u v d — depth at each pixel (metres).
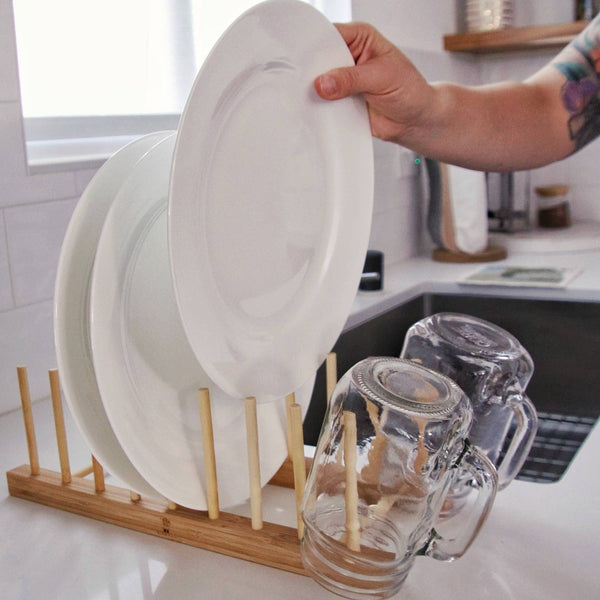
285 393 0.75
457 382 0.71
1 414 1.06
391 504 0.58
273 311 0.72
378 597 0.58
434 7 2.03
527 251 1.99
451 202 1.89
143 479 0.70
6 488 0.83
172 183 0.55
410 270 1.86
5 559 0.68
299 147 0.73
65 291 0.63
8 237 1.05
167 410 0.68
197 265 0.60
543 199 2.13
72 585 0.64
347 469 0.57
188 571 0.65
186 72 1.51
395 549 0.57
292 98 0.70
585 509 0.74
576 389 1.60
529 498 0.77
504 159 1.05
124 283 0.64
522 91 1.06
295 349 0.75
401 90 0.84
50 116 1.27
